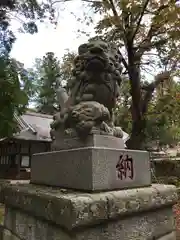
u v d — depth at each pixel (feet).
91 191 5.36
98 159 5.62
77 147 6.59
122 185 6.14
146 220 6.34
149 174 7.18
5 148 46.29
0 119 14.40
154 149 44.70
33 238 6.14
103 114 6.58
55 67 79.00
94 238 5.03
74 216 4.64
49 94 76.07
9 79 14.92
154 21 26.94
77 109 6.53
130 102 36.27
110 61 6.93
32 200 6.04
